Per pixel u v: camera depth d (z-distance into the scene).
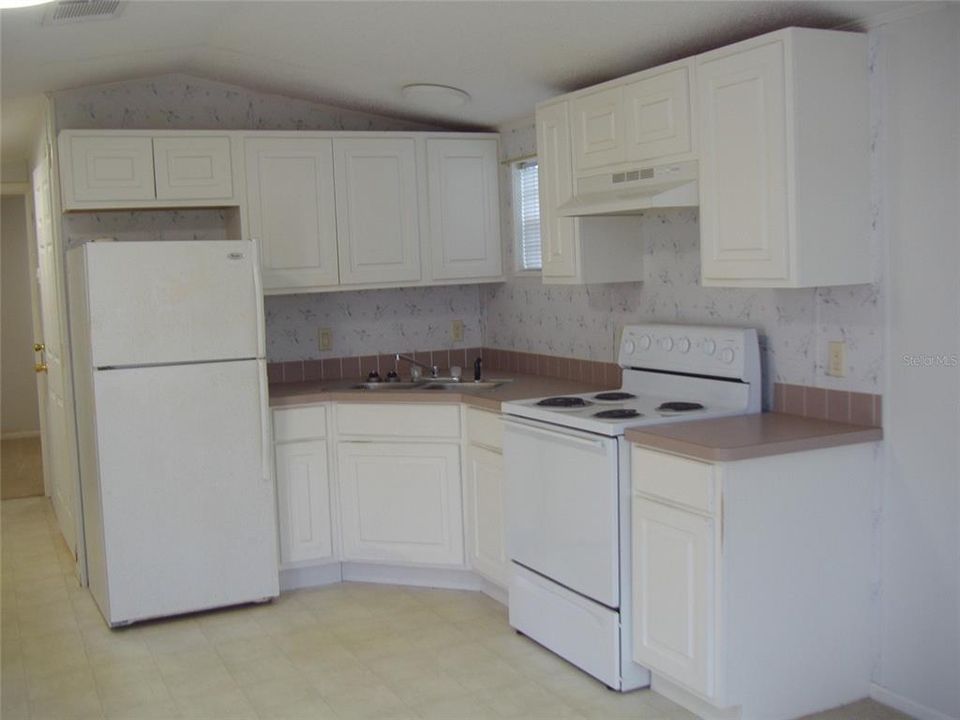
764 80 2.84
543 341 4.68
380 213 4.57
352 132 4.50
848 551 2.94
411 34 3.53
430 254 4.69
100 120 4.39
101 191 4.13
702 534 2.78
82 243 4.42
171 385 3.88
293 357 4.83
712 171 3.06
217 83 4.57
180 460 3.92
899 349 2.86
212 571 4.00
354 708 3.10
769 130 2.83
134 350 3.82
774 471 2.78
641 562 3.03
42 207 5.06
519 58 3.67
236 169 4.31
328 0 3.22
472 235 4.78
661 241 3.81
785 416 3.21
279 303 4.79
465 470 4.11
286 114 4.71
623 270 3.89
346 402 4.28
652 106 3.30
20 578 4.60
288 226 4.41
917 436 2.83
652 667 3.02
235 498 4.02
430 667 3.41
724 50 2.97
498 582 3.91
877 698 3.03
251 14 3.44
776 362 3.29
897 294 2.85
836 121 2.83
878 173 2.88
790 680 2.88
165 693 3.27
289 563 4.27
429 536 4.21
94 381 3.77
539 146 3.98
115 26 3.38
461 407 4.09
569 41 3.40
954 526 2.74
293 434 4.24
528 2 3.09
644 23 3.13
